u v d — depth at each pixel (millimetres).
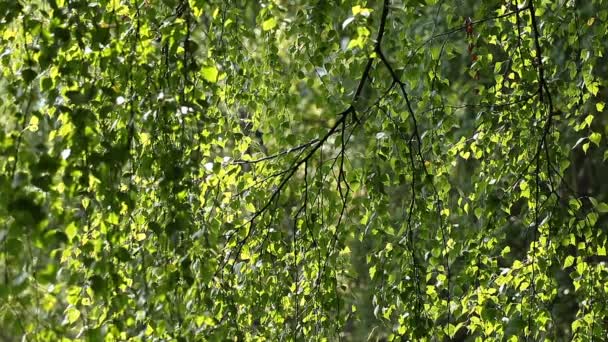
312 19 6488
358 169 6770
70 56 4715
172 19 5340
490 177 7238
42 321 4227
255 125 7145
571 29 7410
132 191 4688
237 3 6773
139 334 5168
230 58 6633
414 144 7211
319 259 6672
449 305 7082
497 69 7371
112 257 4914
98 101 4742
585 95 7445
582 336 7145
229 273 6484
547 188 7297
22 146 4137
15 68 5031
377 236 6785
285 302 6824
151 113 4828
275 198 6789
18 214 3949
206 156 6438
